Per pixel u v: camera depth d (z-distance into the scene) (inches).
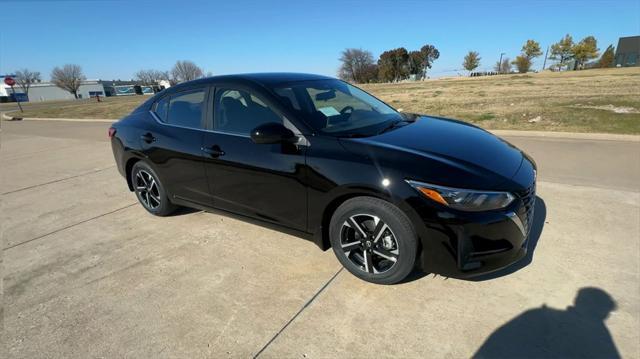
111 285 117.5
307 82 139.7
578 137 269.7
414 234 96.2
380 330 91.3
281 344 89.0
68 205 194.9
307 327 93.9
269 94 121.0
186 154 139.3
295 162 110.3
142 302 107.9
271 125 108.7
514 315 93.3
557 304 96.0
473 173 94.1
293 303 103.2
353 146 104.4
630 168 195.8
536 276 107.7
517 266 113.0
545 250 120.6
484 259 92.7
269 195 119.5
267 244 136.9
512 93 656.4
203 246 138.3
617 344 82.7
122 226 161.9
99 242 147.9
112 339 94.0
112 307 106.6
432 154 100.3
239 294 108.7
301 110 117.7
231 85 131.1
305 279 113.7
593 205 152.4
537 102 463.8
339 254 111.8
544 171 199.2
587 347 82.4
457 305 98.0
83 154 328.8
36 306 109.5
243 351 87.7
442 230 91.3
